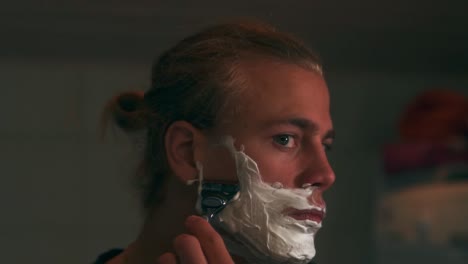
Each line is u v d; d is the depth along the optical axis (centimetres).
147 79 391
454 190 340
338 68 400
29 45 358
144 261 118
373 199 397
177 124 112
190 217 103
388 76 411
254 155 108
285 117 108
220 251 100
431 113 359
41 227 381
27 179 382
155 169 117
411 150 354
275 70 110
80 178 385
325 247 400
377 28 340
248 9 314
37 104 385
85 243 384
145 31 338
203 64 112
